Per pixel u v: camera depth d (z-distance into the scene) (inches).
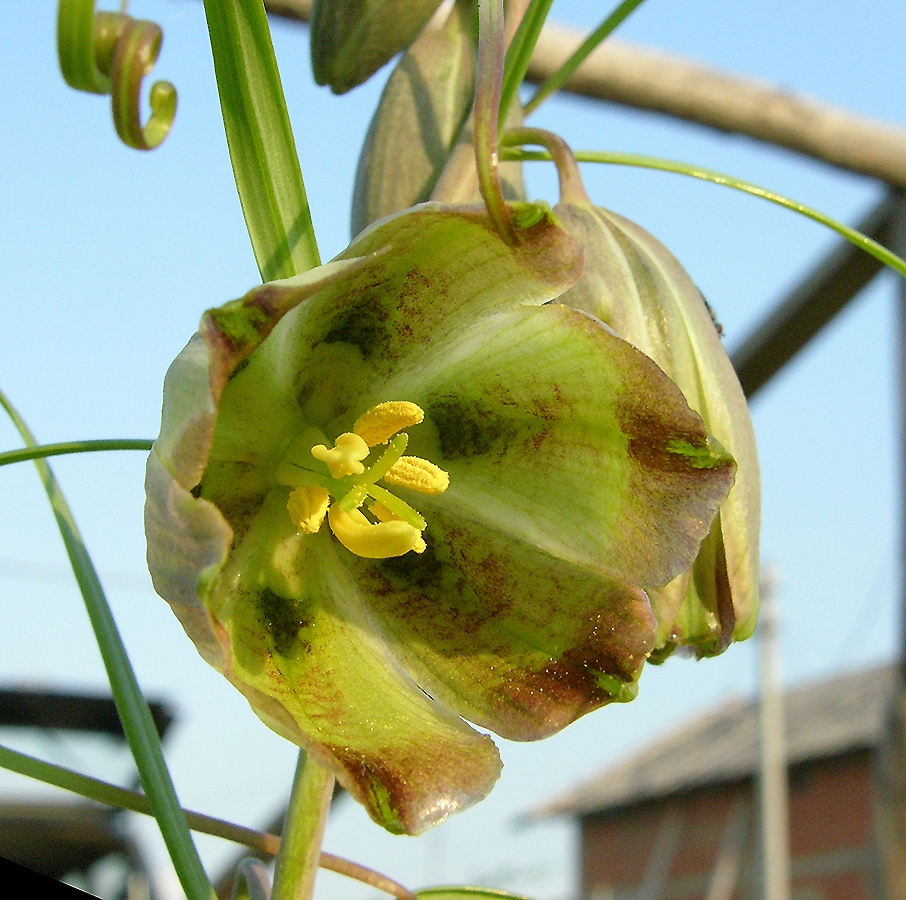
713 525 4.6
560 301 4.6
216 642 3.3
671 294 4.7
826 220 5.0
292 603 4.2
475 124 3.5
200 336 3.4
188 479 3.4
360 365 4.3
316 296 4.1
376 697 4.1
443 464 4.4
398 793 3.7
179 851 4.1
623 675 4.1
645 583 4.1
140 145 4.4
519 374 4.2
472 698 4.2
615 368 4.0
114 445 4.2
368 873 4.8
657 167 5.1
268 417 4.3
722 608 4.6
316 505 4.2
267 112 4.3
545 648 4.2
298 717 3.9
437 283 4.1
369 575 4.4
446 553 4.4
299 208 4.3
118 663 4.2
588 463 4.2
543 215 3.7
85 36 4.3
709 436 4.0
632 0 5.1
